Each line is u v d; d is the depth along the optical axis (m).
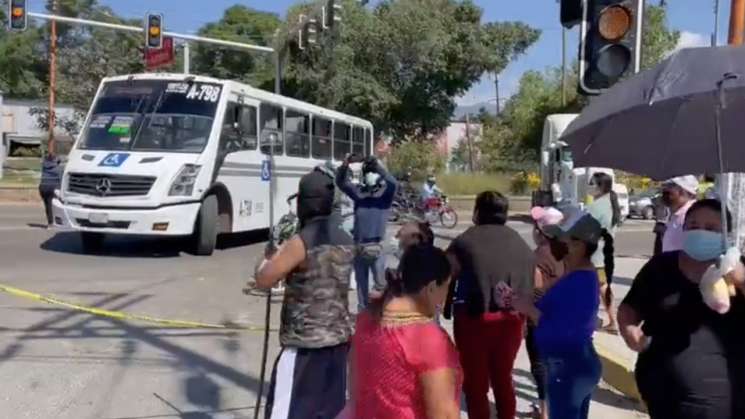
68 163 16.34
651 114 4.16
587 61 7.15
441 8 46.41
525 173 41.03
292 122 20.84
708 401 3.84
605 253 6.78
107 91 17.45
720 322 3.88
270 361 8.35
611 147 4.41
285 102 20.28
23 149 71.81
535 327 5.14
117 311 10.77
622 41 7.03
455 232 25.38
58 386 7.35
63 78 47.81
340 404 4.98
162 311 10.91
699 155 4.34
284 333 5.01
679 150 4.33
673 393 3.91
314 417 4.94
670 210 7.21
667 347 3.95
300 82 43.00
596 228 4.91
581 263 4.96
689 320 3.90
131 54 49.12
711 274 3.72
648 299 4.04
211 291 12.55
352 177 12.18
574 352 4.90
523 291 5.56
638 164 4.46
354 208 10.23
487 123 66.31
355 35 43.38
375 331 3.31
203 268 15.02
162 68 40.84
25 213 26.92
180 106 16.95
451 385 3.21
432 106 47.12
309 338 4.93
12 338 9.08
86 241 17.08
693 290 3.92
